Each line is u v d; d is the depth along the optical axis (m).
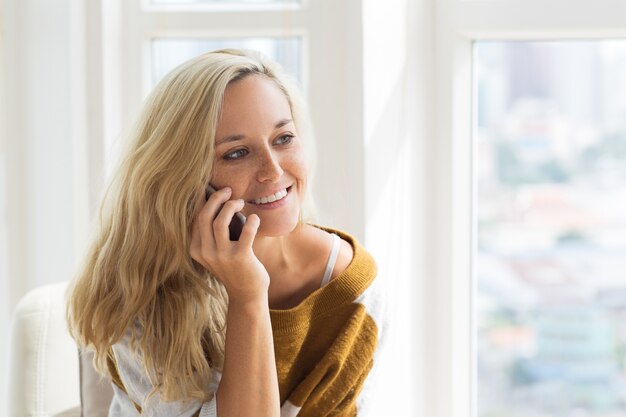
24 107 1.94
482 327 1.86
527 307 1.86
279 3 1.89
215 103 1.13
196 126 1.14
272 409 1.19
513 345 1.88
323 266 1.33
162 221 1.18
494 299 1.86
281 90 1.24
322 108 1.86
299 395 1.30
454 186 1.78
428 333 1.85
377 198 1.77
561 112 1.80
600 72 1.76
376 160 1.76
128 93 1.96
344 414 1.36
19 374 1.50
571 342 1.87
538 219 1.84
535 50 1.79
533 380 1.89
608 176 1.80
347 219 1.84
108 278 1.25
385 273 1.78
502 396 1.89
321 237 1.35
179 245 1.19
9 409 1.51
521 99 1.80
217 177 1.17
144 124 1.19
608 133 1.79
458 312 1.81
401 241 1.79
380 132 1.76
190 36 1.93
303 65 1.89
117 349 1.26
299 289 1.33
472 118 1.79
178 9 1.93
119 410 1.34
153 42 1.95
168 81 1.18
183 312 1.22
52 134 1.92
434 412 1.86
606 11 1.57
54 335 1.52
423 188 1.81
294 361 1.31
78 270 1.30
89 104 1.92
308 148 1.32
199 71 1.15
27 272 1.98
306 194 1.38
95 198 1.93
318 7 1.86
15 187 1.96
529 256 1.85
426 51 1.78
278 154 1.19
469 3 1.71
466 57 1.76
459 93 1.76
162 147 1.16
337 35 1.84
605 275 1.83
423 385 1.85
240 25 1.90
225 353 1.19
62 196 1.93
